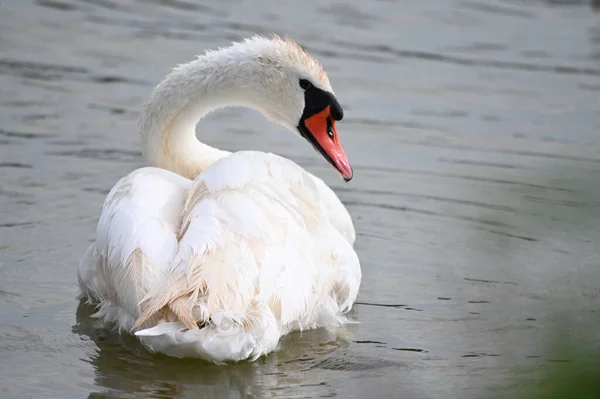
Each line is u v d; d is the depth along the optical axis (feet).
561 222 20.98
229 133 58.85
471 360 31.91
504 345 33.17
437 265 41.32
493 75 71.97
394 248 43.32
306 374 30.50
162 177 32.99
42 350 31.63
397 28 81.00
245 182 31.48
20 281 37.76
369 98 66.13
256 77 39.29
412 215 47.62
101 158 53.42
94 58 70.13
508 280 39.70
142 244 29.81
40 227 43.52
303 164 54.70
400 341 33.47
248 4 84.84
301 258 31.04
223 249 29.09
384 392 29.22
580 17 86.07
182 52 71.87
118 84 65.51
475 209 48.37
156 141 41.04
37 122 58.08
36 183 49.08
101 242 32.32
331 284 33.86
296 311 30.19
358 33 79.05
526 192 21.58
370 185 51.85
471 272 40.55
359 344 33.06
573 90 69.46
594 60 75.82
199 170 41.16
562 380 16.98
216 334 27.61
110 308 33.01
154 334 27.17
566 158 56.59
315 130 39.22
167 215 31.04
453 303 37.19
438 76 71.15
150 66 69.00
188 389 29.09
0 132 56.08
